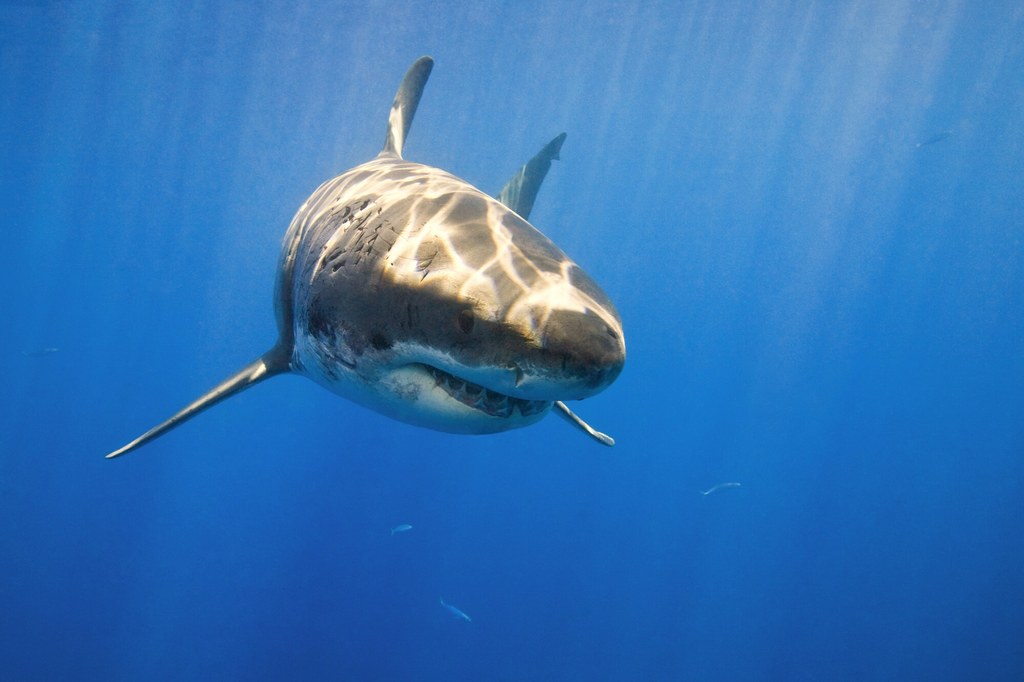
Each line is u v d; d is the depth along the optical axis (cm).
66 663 1902
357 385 245
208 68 2447
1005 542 2183
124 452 313
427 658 1841
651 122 4000
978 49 2716
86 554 2097
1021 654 1919
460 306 193
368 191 270
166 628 1947
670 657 1928
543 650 1886
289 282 312
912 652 1931
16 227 4847
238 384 333
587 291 200
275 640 1872
